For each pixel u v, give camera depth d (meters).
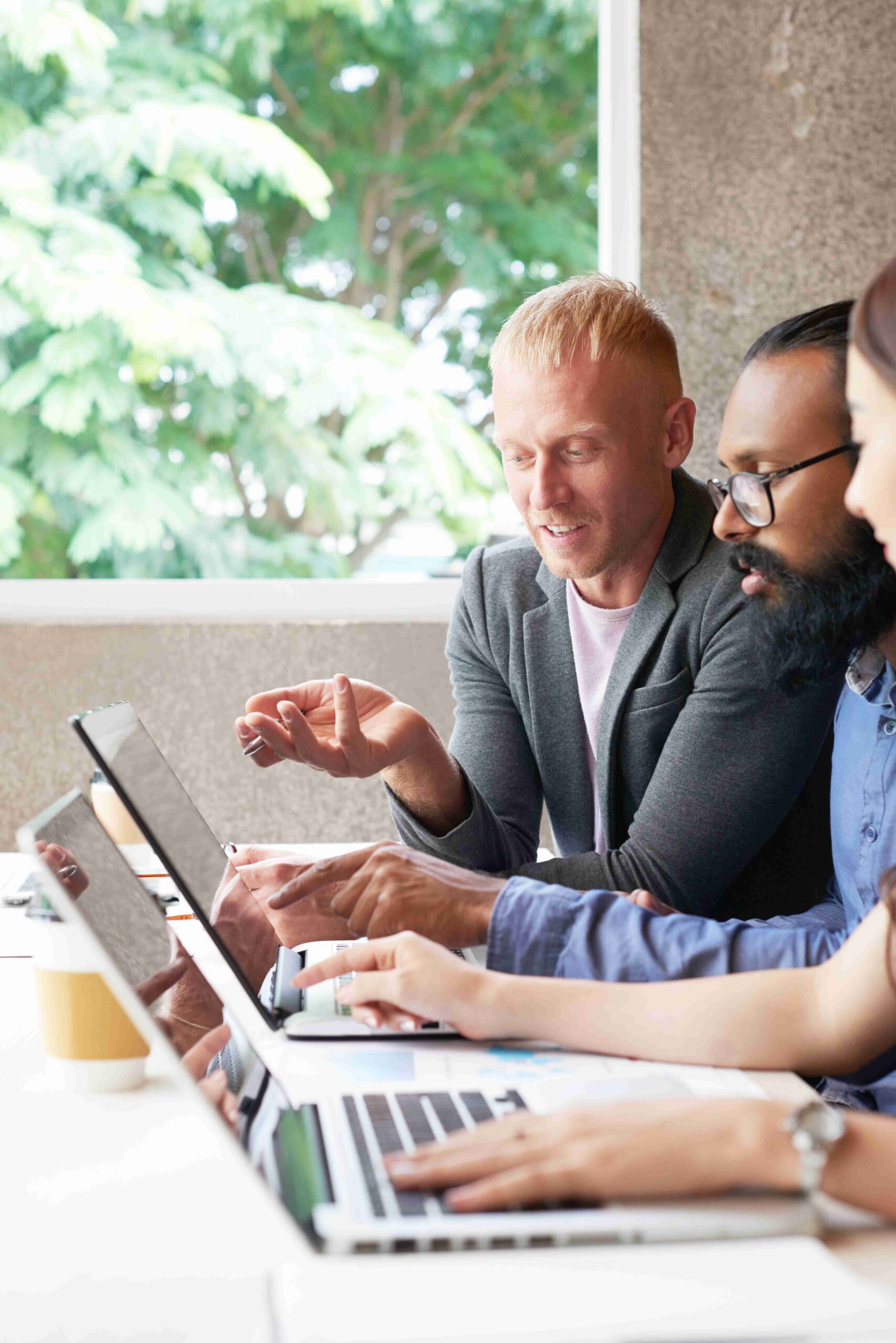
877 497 0.69
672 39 2.35
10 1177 0.65
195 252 3.24
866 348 0.68
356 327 3.35
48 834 0.68
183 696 2.39
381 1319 0.49
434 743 1.28
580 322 1.28
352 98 3.56
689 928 0.91
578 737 1.45
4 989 0.98
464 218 3.67
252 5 3.28
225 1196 0.62
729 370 2.40
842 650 1.05
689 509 1.38
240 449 3.26
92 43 3.07
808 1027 0.78
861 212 2.38
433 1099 0.72
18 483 3.08
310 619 2.45
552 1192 0.59
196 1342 0.49
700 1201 0.60
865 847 1.02
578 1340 0.48
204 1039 0.73
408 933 0.90
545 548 1.35
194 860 0.92
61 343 3.02
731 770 1.25
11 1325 0.51
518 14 3.51
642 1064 0.80
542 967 0.92
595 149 3.69
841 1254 0.57
